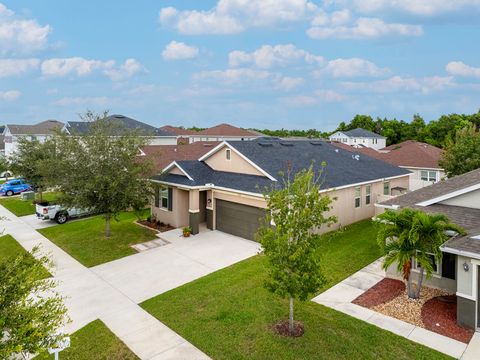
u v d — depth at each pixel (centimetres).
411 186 3284
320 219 901
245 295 1163
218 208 1997
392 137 7988
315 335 915
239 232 1881
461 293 951
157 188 2197
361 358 820
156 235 1927
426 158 3281
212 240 1825
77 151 1711
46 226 2266
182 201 2088
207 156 2186
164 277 1360
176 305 1116
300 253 839
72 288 1280
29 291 586
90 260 1573
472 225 1118
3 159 3653
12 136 5541
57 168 1706
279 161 2048
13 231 2158
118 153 1750
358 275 1315
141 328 990
